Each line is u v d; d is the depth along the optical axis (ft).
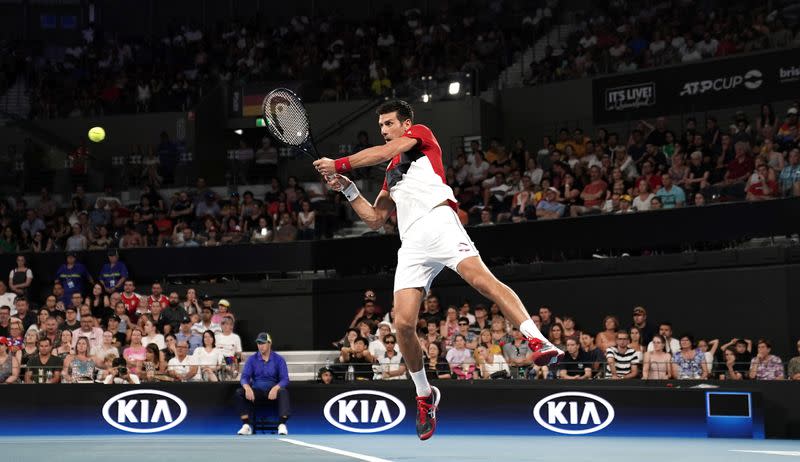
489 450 28.96
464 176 65.77
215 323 53.01
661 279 51.29
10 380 44.57
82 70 91.91
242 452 24.57
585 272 53.31
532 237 54.34
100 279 61.82
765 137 56.95
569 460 23.40
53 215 70.74
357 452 27.61
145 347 48.37
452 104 74.84
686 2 75.25
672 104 67.10
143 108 84.94
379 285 58.70
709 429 37.99
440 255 18.62
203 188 70.85
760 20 68.33
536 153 76.07
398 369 45.62
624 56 73.20
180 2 101.04
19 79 93.71
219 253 62.39
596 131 73.00
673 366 42.65
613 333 45.83
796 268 47.42
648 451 28.63
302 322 61.05
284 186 74.23
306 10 98.43
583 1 83.56
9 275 63.77
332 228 64.64
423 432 20.74
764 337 48.21
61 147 82.89
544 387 39.88
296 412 41.86
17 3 102.53
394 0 95.40
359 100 79.10
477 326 50.08
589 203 56.03
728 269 49.47
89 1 102.42
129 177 77.77
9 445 30.89
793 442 34.76
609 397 39.14
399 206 19.19
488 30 87.15
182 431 42.09
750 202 48.19
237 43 92.22
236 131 81.15
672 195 52.49
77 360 45.55
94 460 21.98
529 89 76.74
